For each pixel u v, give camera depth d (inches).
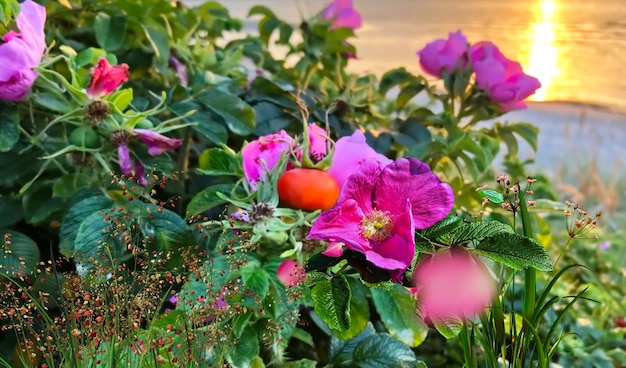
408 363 17.3
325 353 18.9
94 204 16.9
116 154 18.9
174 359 13.0
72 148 17.0
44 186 19.6
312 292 12.3
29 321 13.5
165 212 16.4
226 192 16.2
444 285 11.9
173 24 25.6
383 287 12.6
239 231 14.4
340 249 12.4
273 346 15.5
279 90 22.8
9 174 19.2
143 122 17.8
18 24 16.5
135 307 13.3
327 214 11.8
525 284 12.6
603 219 36.3
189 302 13.1
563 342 26.7
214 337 13.2
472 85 23.7
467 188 23.5
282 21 30.3
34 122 19.4
